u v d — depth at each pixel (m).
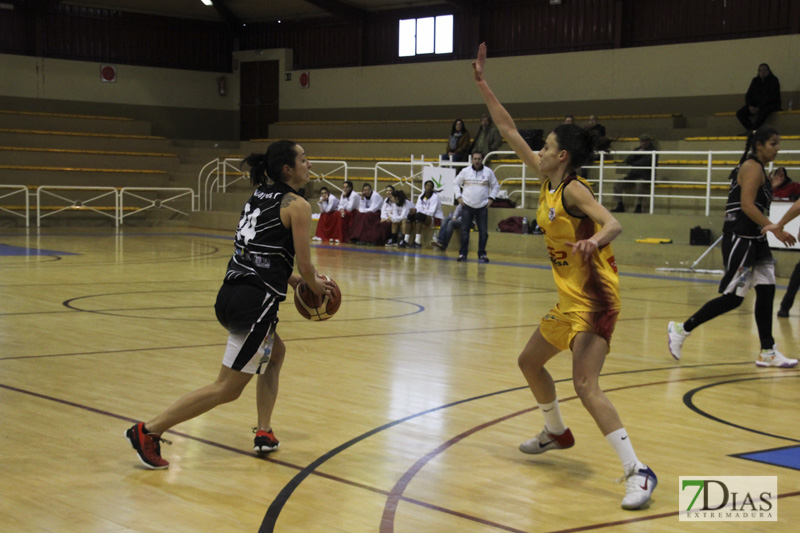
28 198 21.45
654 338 7.14
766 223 5.65
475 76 3.87
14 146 22.81
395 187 19.64
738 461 3.83
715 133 18.11
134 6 26.25
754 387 5.33
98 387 4.98
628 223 14.83
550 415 3.82
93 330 6.93
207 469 3.62
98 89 25.98
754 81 16.86
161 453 3.83
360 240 17.55
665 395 5.09
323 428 4.27
